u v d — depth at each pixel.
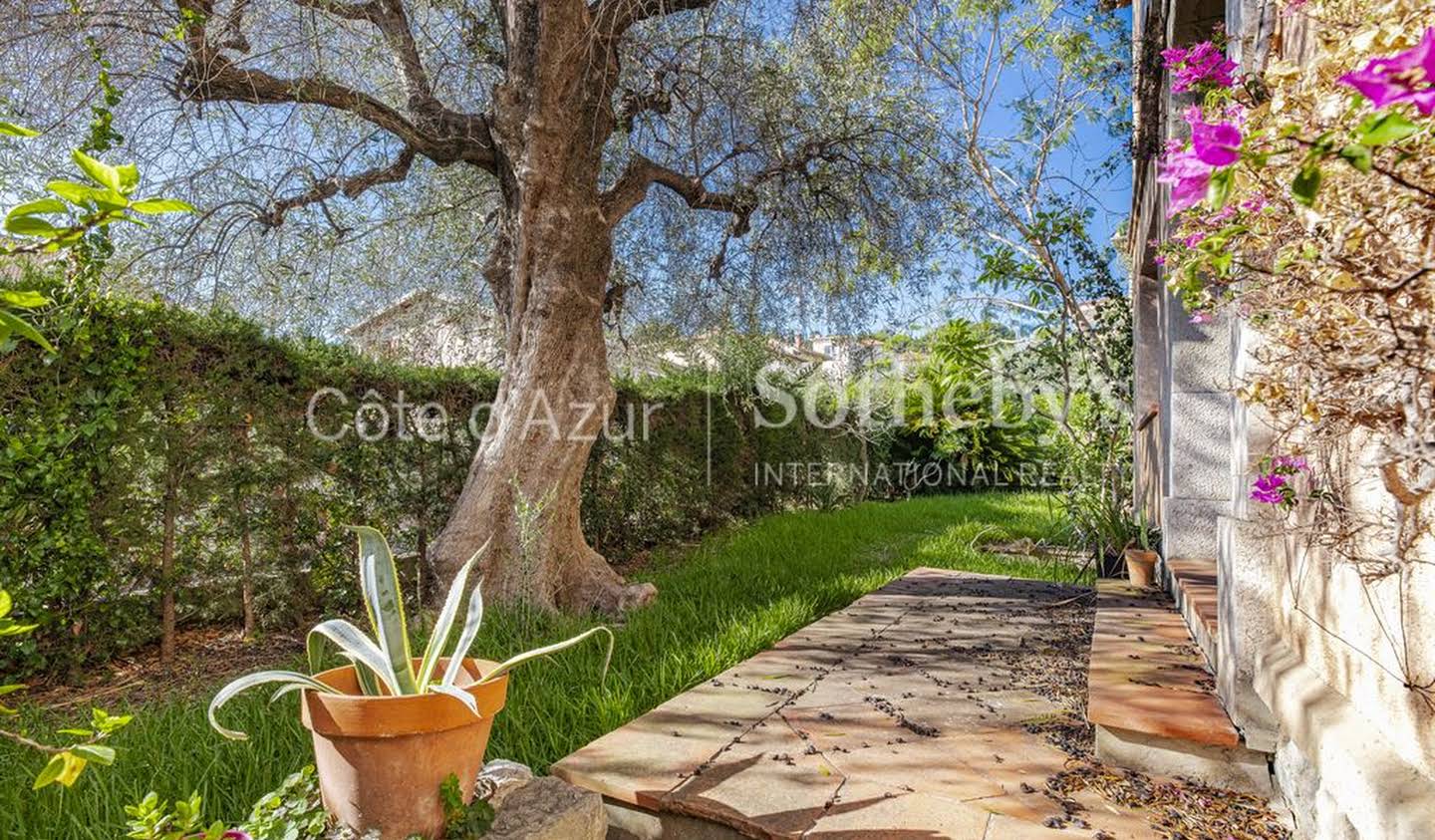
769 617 4.34
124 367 3.87
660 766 2.43
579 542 5.22
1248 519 2.51
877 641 4.04
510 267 5.52
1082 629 4.29
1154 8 4.89
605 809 2.35
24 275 3.63
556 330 5.05
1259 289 1.53
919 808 2.17
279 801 1.98
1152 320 7.07
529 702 2.95
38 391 3.63
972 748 2.60
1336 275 1.19
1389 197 1.11
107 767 2.36
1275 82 1.35
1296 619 2.24
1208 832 2.08
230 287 5.58
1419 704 1.57
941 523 9.73
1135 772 2.46
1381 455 1.12
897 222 6.32
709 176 6.29
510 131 5.00
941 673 3.47
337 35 4.72
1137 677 2.91
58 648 3.74
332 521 4.91
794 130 5.95
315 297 6.00
